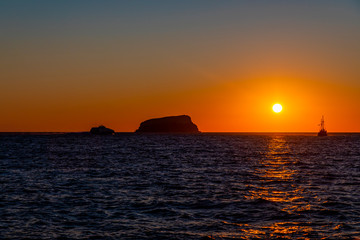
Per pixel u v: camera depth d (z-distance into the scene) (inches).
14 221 1019.9
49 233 922.7
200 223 1015.0
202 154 3757.4
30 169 2261.3
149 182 1717.5
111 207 1190.9
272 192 1473.9
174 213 1119.6
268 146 5753.0
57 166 2458.2
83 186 1587.1
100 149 4645.7
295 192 1475.1
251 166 2541.8
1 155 3511.3
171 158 3198.8
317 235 914.7
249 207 1197.7
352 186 1632.6
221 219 1055.6
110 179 1813.5
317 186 1632.6
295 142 7554.1
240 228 972.6
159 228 967.6
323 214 1106.1
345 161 2999.5
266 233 930.7
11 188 1513.3
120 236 905.5
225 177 1916.8
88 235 911.0
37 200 1282.0
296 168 2427.4
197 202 1269.7
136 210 1154.7
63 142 7062.0
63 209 1157.7
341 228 968.9
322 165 2650.1
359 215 1093.1
